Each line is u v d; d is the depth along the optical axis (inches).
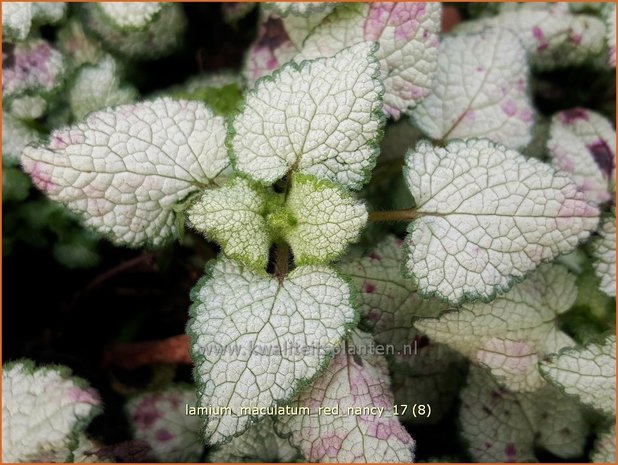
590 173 6.1
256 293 4.6
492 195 4.8
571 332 5.7
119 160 4.7
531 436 6.0
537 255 4.8
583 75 7.3
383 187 6.3
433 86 5.8
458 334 5.3
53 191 4.6
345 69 4.6
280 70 4.8
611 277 5.4
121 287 7.0
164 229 4.9
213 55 7.2
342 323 4.5
